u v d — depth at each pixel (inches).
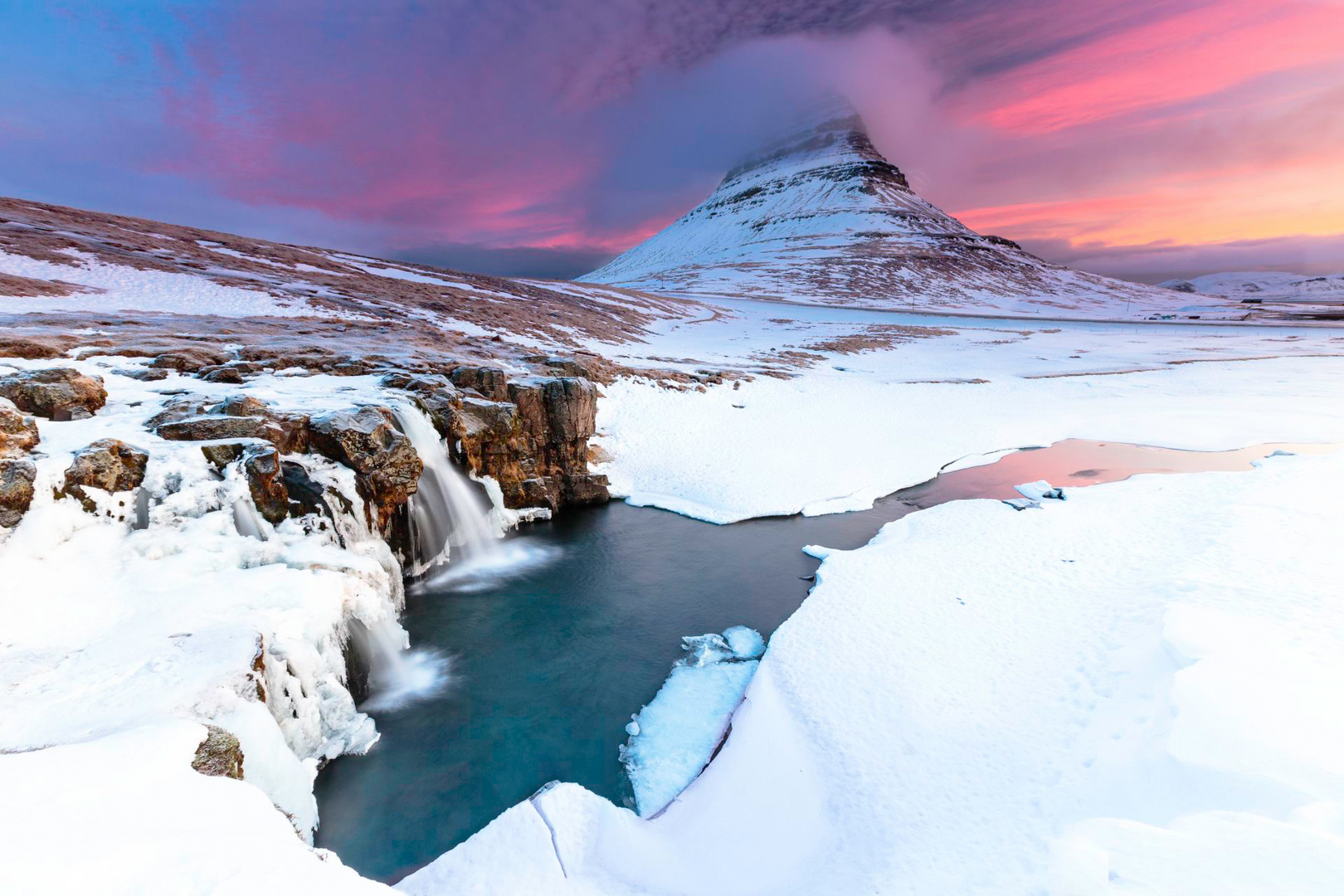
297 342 917.8
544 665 474.9
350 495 500.4
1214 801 234.1
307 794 304.2
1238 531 557.6
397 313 1470.2
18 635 289.4
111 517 367.9
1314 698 273.6
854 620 497.7
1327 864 176.6
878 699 392.8
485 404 727.1
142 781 199.3
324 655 371.2
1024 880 230.4
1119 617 437.7
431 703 429.4
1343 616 380.8
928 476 950.4
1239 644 331.0
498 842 301.7
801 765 346.6
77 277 1170.0
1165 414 1358.3
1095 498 748.6
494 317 1724.9
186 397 529.3
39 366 528.1
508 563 663.1
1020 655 416.2
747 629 524.4
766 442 1052.5
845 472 940.6
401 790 350.3
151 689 264.2
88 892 142.3
